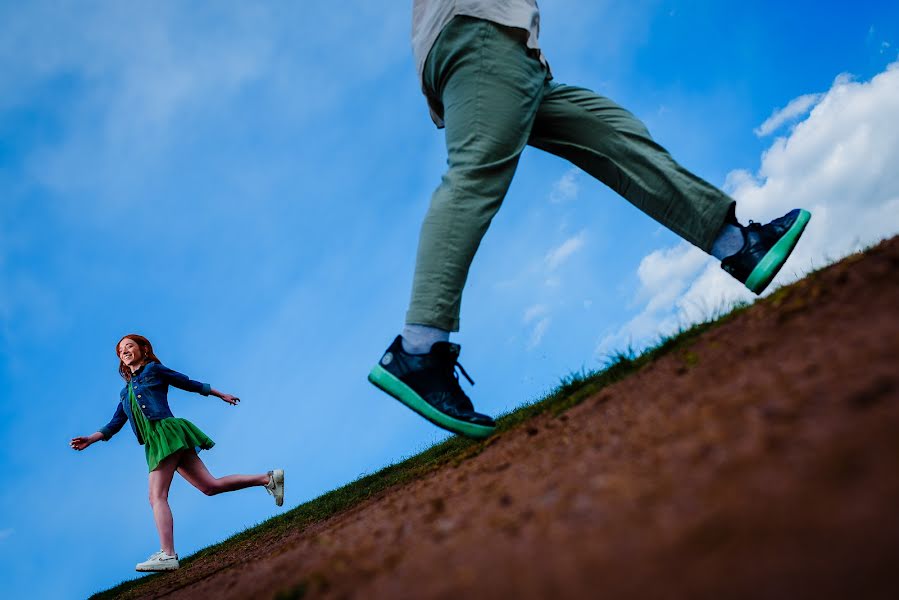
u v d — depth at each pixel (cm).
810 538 70
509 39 267
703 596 67
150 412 463
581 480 129
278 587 172
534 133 306
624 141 287
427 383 259
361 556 156
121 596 433
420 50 289
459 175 264
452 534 133
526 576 90
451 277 261
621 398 199
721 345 190
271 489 500
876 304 150
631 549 85
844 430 93
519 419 278
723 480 95
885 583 58
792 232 266
